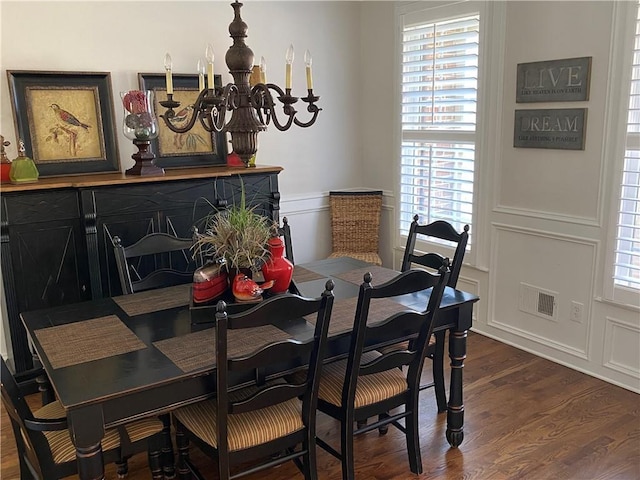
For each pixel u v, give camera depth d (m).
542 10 3.21
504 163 3.58
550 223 3.35
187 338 2.04
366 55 4.59
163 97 3.70
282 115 4.32
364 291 1.94
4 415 2.92
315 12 4.33
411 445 2.38
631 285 2.99
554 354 3.46
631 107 2.86
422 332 2.22
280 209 4.39
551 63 3.19
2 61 3.18
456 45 3.76
